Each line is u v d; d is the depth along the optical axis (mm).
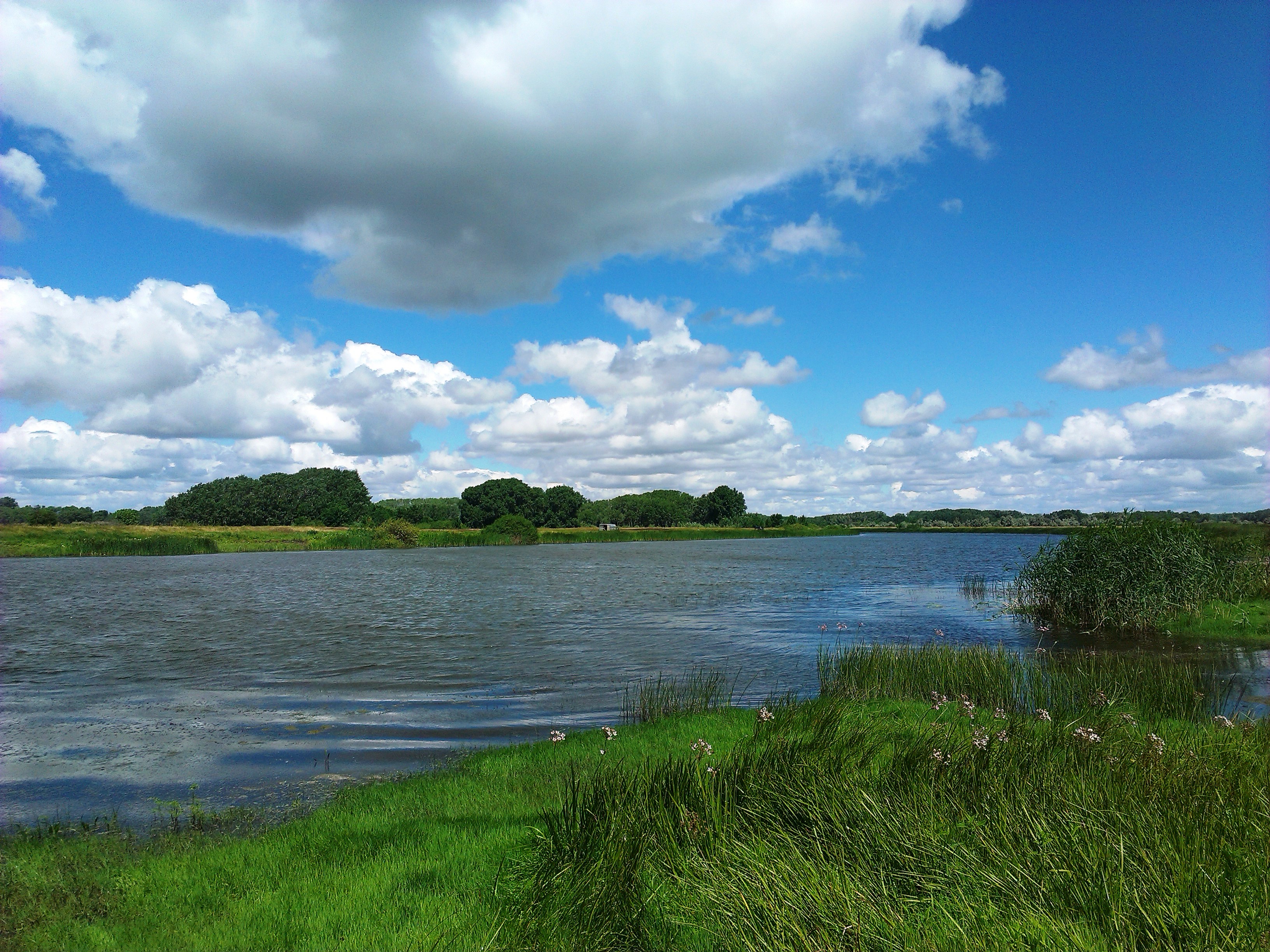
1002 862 5367
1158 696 13305
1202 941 4270
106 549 83250
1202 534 25734
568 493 165750
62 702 15555
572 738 11695
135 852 7535
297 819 8586
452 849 6883
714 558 74125
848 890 5055
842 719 11305
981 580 39750
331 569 60906
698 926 5039
